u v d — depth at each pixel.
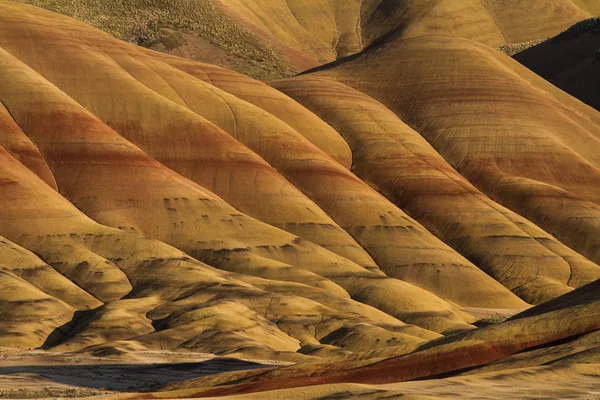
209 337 118.12
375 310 137.50
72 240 145.50
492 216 187.50
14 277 130.88
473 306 163.12
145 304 130.25
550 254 179.12
